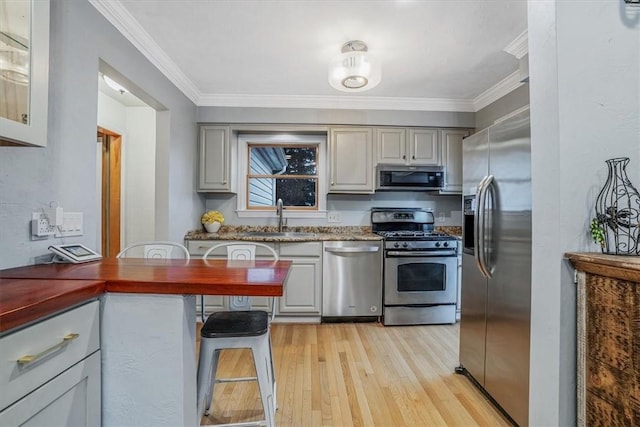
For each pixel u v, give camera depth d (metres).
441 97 3.55
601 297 0.93
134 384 1.15
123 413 1.16
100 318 1.14
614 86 1.04
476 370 2.08
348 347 2.70
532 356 1.15
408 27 2.21
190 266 1.46
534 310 1.14
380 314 3.31
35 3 1.19
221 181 3.58
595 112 1.03
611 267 0.87
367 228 3.95
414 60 2.68
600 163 1.03
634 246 1.01
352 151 3.64
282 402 1.91
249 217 3.91
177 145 3.05
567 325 1.02
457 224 4.01
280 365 2.37
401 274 3.26
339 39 2.38
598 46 1.03
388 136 3.65
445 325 3.27
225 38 2.38
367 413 1.82
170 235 2.92
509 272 1.74
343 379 2.18
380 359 2.48
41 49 1.23
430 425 1.72
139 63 2.36
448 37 2.33
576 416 1.01
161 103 2.72
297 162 4.04
